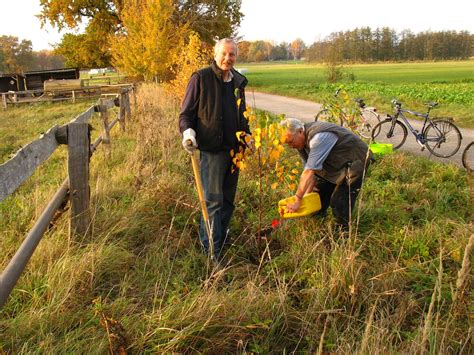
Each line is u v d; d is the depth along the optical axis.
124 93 9.76
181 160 6.35
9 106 21.05
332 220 4.09
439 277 2.43
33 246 2.69
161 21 21.61
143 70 22.84
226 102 3.50
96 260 3.15
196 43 12.01
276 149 3.58
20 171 2.70
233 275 3.29
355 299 2.82
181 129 3.43
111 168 6.18
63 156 7.48
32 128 12.30
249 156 3.79
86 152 3.59
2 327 2.50
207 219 3.47
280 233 3.92
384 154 7.30
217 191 3.58
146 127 7.31
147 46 21.52
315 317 2.74
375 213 4.46
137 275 3.19
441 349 2.27
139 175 5.13
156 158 6.42
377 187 5.46
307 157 3.99
